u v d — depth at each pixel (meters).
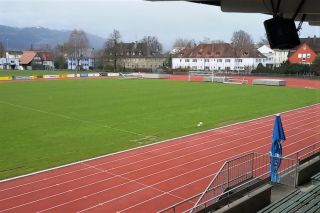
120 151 20.02
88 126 26.33
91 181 15.59
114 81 65.06
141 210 12.88
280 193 13.27
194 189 14.77
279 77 73.00
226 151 20.23
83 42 131.88
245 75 77.56
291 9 8.01
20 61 126.44
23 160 18.39
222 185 13.55
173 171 16.89
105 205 13.24
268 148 20.94
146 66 121.06
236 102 38.81
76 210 12.80
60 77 73.56
